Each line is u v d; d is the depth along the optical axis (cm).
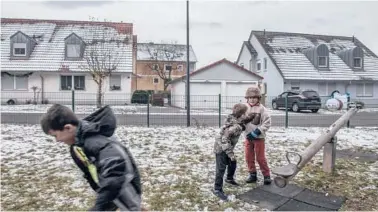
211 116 1697
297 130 1235
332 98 2734
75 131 207
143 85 4631
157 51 4716
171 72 4681
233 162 530
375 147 894
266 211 434
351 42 3588
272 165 665
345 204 462
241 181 556
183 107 2278
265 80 3253
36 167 645
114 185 197
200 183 544
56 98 2683
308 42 3438
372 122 1595
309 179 568
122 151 212
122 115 1708
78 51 2797
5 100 2641
